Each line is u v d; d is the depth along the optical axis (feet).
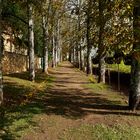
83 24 124.98
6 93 61.82
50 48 206.90
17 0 75.25
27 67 146.51
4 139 36.68
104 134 39.24
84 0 124.47
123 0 44.80
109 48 46.34
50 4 130.72
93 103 57.31
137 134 39.52
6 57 112.78
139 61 44.09
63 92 72.95
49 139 37.83
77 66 218.18
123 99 65.16
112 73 138.10
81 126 41.86
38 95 65.16
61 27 253.03
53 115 46.39
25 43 114.73
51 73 140.97
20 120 42.57
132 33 42.27
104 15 50.60
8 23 86.43
